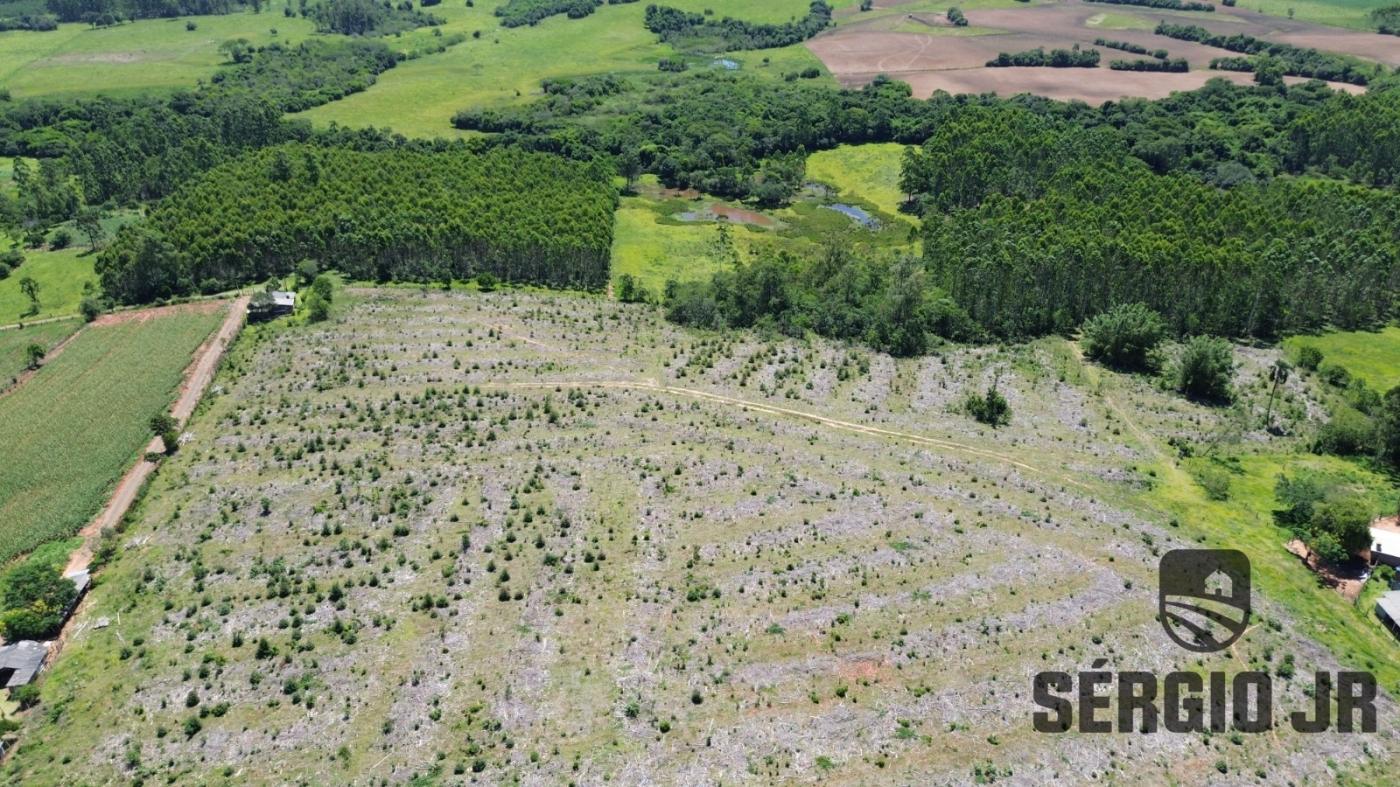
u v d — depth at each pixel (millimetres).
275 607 87500
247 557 94375
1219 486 108438
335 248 170125
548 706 76625
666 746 73000
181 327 145375
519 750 72750
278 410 120812
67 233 190000
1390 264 158625
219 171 197125
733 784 70000
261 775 71062
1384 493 109375
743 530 98188
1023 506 103625
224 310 151500
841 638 83562
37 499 103938
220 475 107562
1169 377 136500
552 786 69688
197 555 94688
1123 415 127188
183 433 116750
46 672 80688
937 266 169375
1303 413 127625
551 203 185750
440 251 167250
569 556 94188
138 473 108438
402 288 161500
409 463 109562
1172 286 152375
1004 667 80625
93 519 100750
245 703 77312
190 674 79875
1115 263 152125
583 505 102375
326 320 146500
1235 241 158625
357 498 102812
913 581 90688
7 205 198875
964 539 97000
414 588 90062
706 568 92500
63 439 115500
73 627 85688
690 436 116250
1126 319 139500
